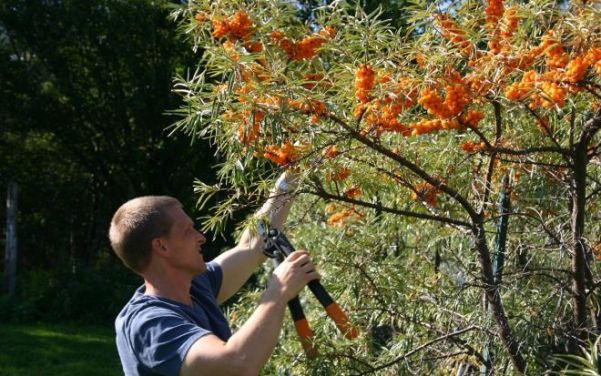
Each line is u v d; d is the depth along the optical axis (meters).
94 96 14.52
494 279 3.05
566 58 2.42
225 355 1.93
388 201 3.32
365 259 3.55
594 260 3.36
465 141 3.04
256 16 2.52
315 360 3.20
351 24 2.59
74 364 7.81
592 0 2.48
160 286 2.18
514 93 2.46
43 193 15.24
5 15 13.59
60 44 13.80
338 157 2.82
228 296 2.59
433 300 3.37
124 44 13.55
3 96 13.88
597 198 3.41
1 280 11.55
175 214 2.20
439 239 3.65
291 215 4.31
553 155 3.07
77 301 10.31
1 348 8.38
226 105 2.46
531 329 2.95
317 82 2.53
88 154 15.02
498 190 3.30
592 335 2.93
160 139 14.51
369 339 3.45
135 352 2.06
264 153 2.57
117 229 2.19
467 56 2.70
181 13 2.79
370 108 2.54
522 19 2.62
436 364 3.32
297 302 2.31
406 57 2.66
